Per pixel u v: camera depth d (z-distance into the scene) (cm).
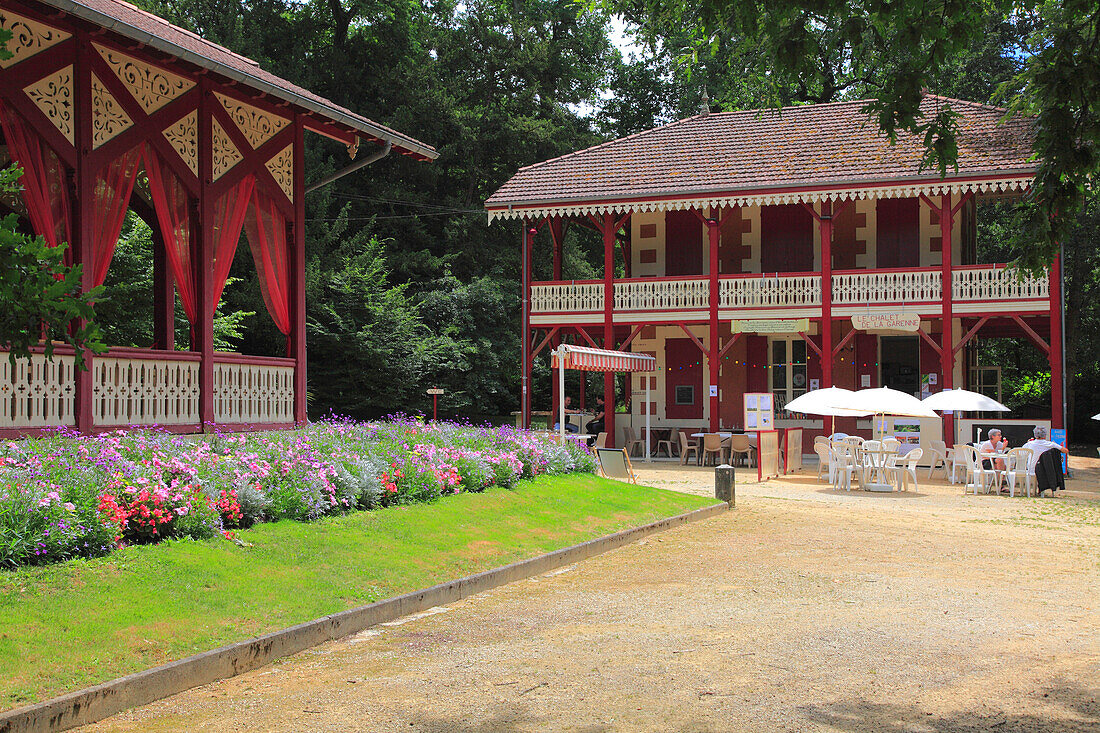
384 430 1407
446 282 3888
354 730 511
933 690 588
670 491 1662
